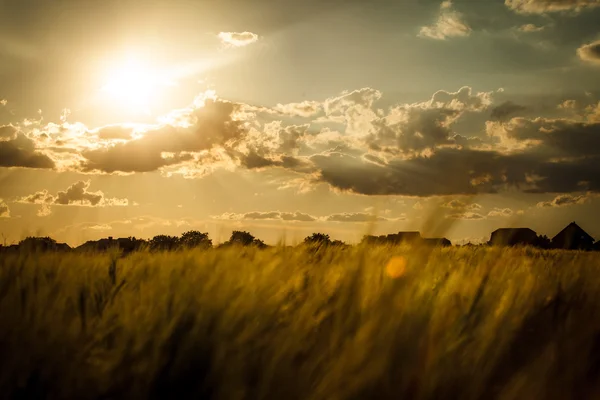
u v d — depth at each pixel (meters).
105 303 3.17
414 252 3.15
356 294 2.96
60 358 2.53
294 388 2.39
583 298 4.05
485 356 2.66
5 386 2.42
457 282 3.58
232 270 3.77
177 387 2.51
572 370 2.68
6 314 2.78
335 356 2.54
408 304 2.84
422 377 2.41
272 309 3.05
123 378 2.46
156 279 3.72
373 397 2.36
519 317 3.20
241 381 2.46
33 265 3.73
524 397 2.45
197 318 2.74
